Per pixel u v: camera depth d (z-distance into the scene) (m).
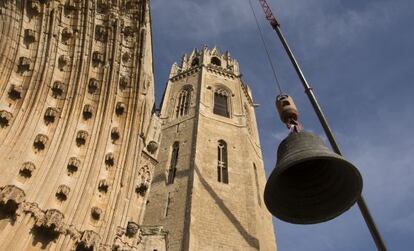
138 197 15.61
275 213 8.44
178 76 66.06
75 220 11.12
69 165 11.94
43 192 10.83
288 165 7.97
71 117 12.67
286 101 9.46
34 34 13.45
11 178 10.44
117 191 12.78
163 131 53.19
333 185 8.46
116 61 14.62
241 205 41.81
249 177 46.03
